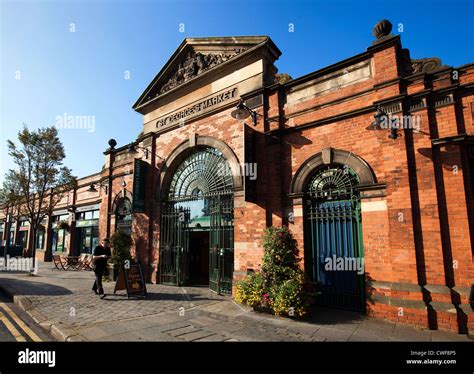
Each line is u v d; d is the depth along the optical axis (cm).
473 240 583
